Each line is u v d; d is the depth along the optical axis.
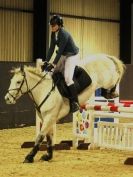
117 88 11.68
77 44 22.19
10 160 10.11
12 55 19.02
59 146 11.61
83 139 12.66
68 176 8.52
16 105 16.41
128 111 10.82
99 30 23.41
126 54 24.59
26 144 11.87
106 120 12.98
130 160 9.72
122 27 24.62
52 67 9.67
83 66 10.35
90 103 12.18
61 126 17.22
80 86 10.12
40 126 11.77
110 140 11.43
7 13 18.81
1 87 15.85
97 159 10.34
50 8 20.61
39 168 9.24
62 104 9.95
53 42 9.77
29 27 19.66
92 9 22.94
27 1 19.53
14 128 16.28
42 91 9.86
